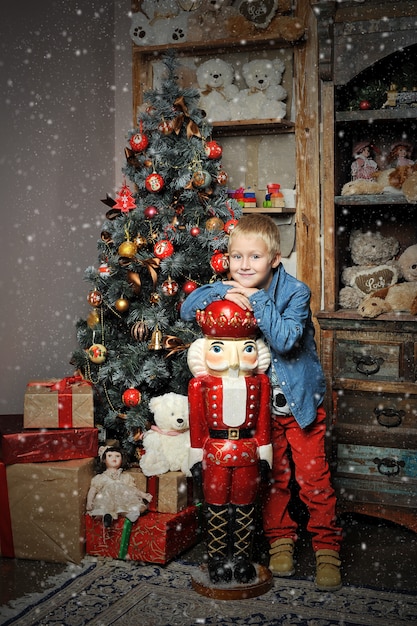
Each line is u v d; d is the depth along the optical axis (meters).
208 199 2.90
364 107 2.99
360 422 2.92
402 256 3.10
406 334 2.83
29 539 2.58
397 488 2.86
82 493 2.56
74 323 3.47
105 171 3.70
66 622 2.12
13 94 3.03
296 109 3.37
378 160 3.31
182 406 2.63
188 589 2.35
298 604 2.27
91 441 2.63
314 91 3.33
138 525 2.54
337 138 3.02
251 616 2.18
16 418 2.82
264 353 2.39
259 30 3.32
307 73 3.33
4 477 2.58
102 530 2.56
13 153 3.04
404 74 3.17
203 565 2.49
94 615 2.16
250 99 3.40
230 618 2.16
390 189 2.96
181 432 2.66
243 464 2.29
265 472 2.35
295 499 3.13
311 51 3.31
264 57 3.43
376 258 3.17
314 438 2.50
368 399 2.90
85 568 2.50
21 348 3.13
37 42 3.17
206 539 2.38
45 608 2.20
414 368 2.83
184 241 2.79
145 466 2.61
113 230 2.88
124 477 2.62
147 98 2.96
